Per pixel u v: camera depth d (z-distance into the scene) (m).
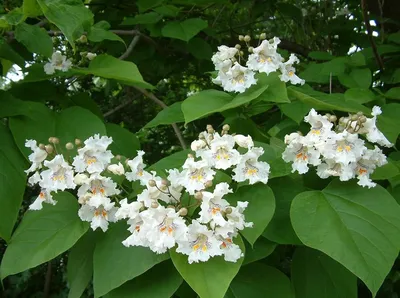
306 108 0.65
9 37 0.65
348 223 0.45
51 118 0.60
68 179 0.47
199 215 0.48
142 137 1.17
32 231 0.50
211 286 0.42
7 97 0.59
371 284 0.41
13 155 0.56
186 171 0.46
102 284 0.45
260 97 0.58
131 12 1.00
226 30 1.15
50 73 0.66
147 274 0.47
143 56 0.96
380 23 1.05
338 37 1.14
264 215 0.46
